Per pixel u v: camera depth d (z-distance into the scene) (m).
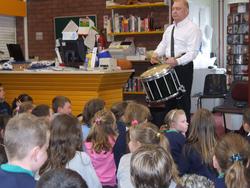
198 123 3.04
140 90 7.64
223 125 6.64
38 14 8.86
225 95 7.31
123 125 3.46
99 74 5.20
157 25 7.66
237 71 10.14
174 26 5.27
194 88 8.35
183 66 5.04
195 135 3.04
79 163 2.50
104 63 5.55
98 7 8.22
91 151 3.06
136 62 7.79
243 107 6.16
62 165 2.44
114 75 5.55
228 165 2.04
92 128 3.15
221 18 10.51
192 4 8.91
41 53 8.91
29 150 1.73
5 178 1.66
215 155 2.14
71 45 5.88
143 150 1.86
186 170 3.01
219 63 10.56
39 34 8.88
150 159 1.78
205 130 3.02
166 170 1.78
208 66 8.95
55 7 8.66
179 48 5.19
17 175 1.68
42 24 8.84
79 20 7.62
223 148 2.09
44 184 1.28
